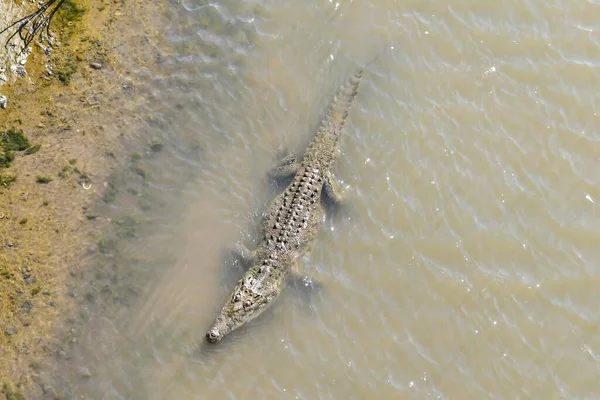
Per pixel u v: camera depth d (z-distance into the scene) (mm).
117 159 9898
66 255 9172
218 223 9758
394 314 9031
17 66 9883
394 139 10219
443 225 9617
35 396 8352
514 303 9031
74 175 9625
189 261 9453
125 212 9617
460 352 8750
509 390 8492
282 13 11219
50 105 9906
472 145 10172
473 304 9055
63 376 8516
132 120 10180
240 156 10211
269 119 10469
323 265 9414
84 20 10500
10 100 9734
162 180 9922
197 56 10797
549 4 11031
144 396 8516
